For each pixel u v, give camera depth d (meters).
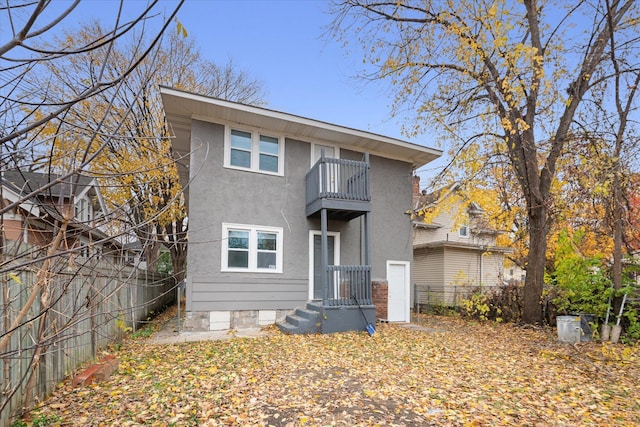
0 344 2.54
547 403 4.77
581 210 10.05
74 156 2.46
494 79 10.91
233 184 10.66
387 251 12.69
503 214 14.27
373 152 12.95
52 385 4.73
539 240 11.71
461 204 14.48
